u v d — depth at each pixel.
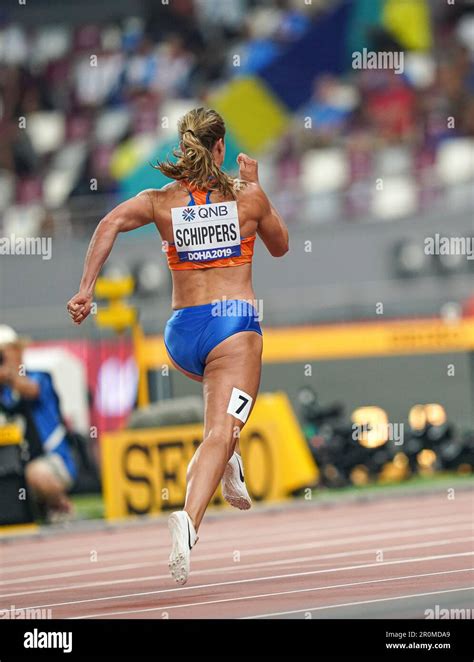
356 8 82.12
